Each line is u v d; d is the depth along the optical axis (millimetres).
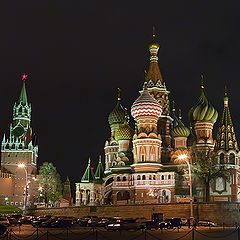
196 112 162625
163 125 165625
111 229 82250
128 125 170250
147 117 151250
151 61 172625
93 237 65875
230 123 148375
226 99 150625
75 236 68188
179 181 143125
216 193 138625
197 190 140250
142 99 153000
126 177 148625
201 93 165625
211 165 132250
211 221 102125
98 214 119875
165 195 142375
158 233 73938
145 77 173500
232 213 106875
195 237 65000
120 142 167500
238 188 141125
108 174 161125
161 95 168500
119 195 148750
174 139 163875
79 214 122750
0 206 184500
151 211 113562
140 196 144000
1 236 64500
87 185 169375
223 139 146000
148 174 144875
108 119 185875
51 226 91750
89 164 175125
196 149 158375
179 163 147250
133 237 66312
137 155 149500
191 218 92562
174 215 110562
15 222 100500
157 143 150000
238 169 143250
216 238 64250
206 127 161250
